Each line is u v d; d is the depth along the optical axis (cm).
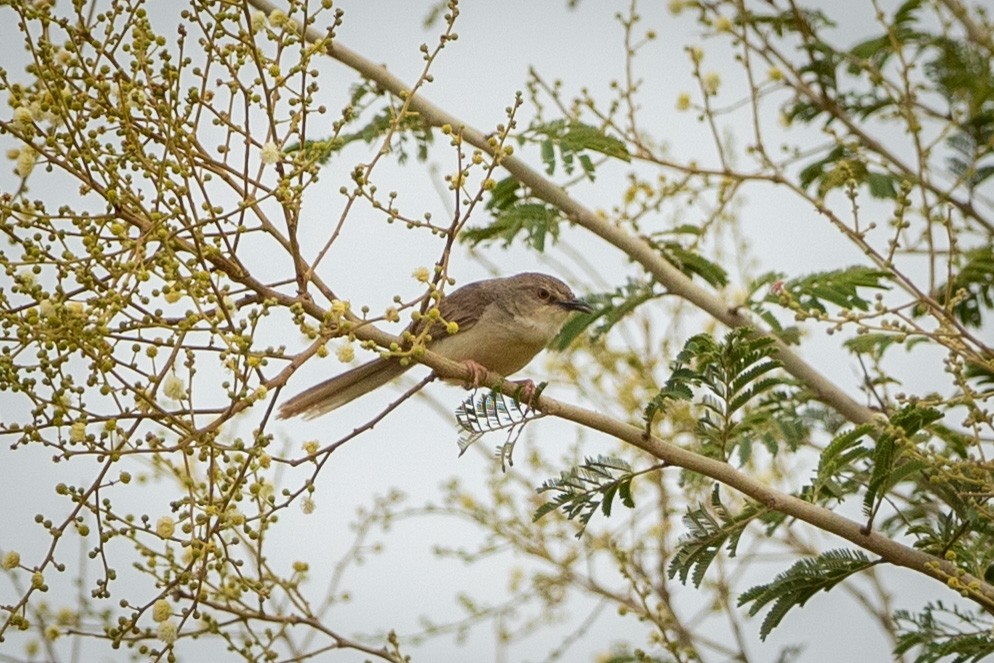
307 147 1062
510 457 1075
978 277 1445
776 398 1416
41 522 882
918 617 1141
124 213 904
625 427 1091
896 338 1354
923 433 1196
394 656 1148
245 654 1079
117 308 839
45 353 845
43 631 1197
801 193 1323
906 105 1377
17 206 873
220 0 935
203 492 1007
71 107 892
